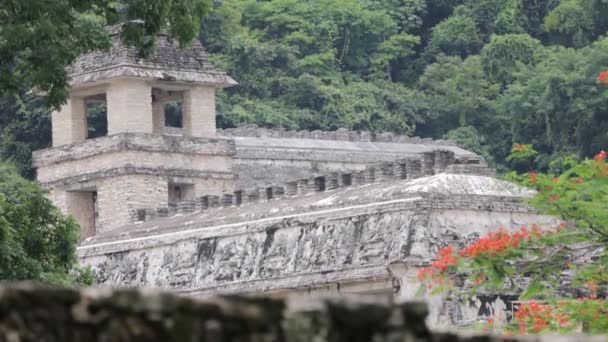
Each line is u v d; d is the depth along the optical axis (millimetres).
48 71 61375
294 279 93438
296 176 157500
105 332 16562
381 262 89000
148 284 101562
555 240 49875
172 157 132000
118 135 130250
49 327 16453
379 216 90688
